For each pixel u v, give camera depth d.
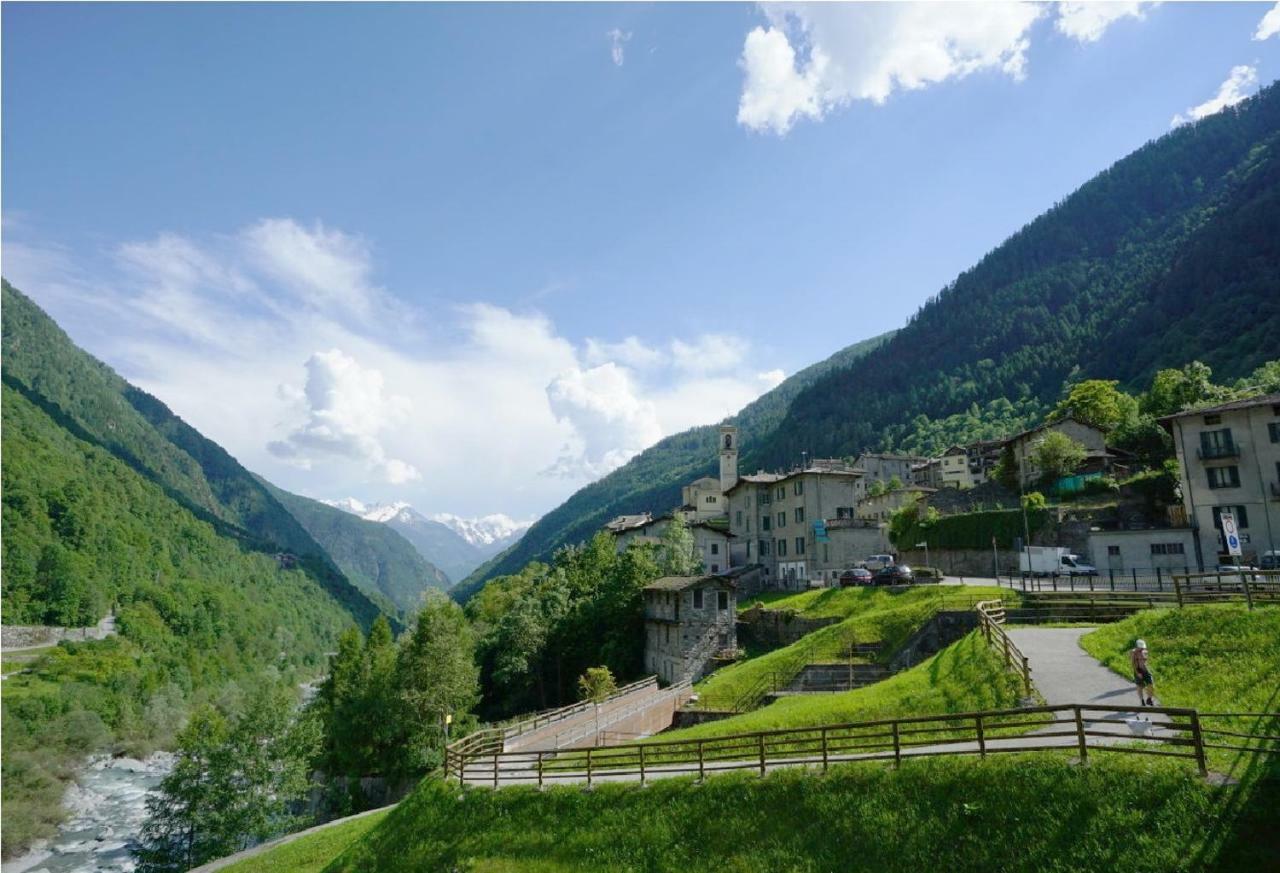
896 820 20.38
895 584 61.62
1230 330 151.88
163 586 187.62
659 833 24.77
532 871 26.28
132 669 131.25
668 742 28.09
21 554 155.75
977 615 45.59
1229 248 184.12
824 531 82.81
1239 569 31.50
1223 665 25.27
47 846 65.81
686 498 146.50
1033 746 21.00
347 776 65.00
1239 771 17.31
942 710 29.06
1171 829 16.48
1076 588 49.97
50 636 143.88
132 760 97.81
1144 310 196.38
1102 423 94.50
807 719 32.00
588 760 29.75
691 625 66.81
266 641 195.88
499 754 32.75
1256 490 57.81
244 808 51.66
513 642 78.56
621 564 83.44
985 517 71.06
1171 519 65.56
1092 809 17.77
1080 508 68.38
